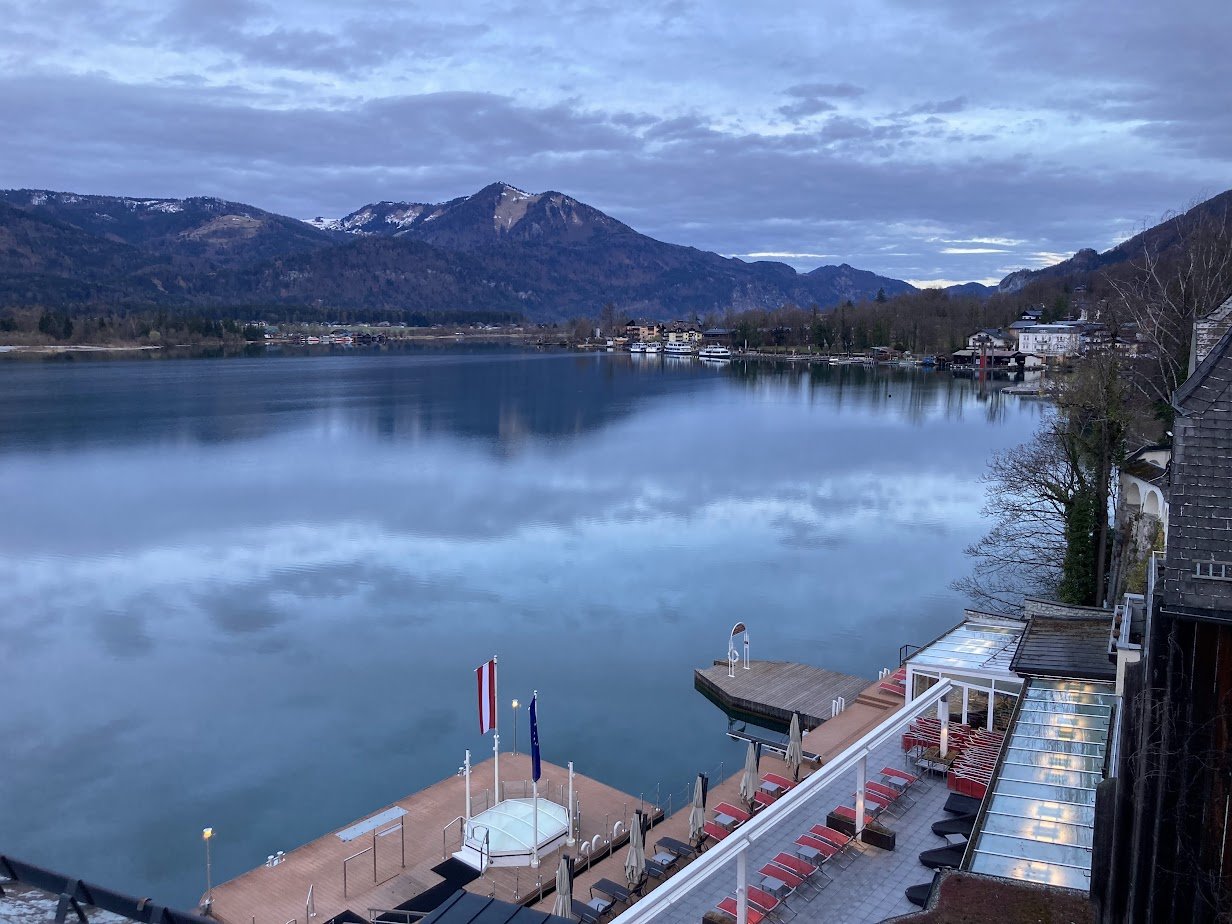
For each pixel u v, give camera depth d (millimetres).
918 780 40750
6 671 65250
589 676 65188
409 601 80375
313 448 158500
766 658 68000
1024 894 20812
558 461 147375
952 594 81438
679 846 38625
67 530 102250
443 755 53812
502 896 36625
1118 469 56906
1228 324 29297
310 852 41250
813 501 118438
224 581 85375
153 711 59344
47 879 14234
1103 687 32594
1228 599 18391
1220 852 18969
